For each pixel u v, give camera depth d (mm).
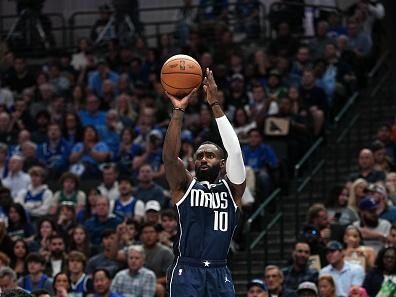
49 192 32781
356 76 38344
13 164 34188
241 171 15992
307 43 41219
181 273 15750
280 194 33156
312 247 26500
